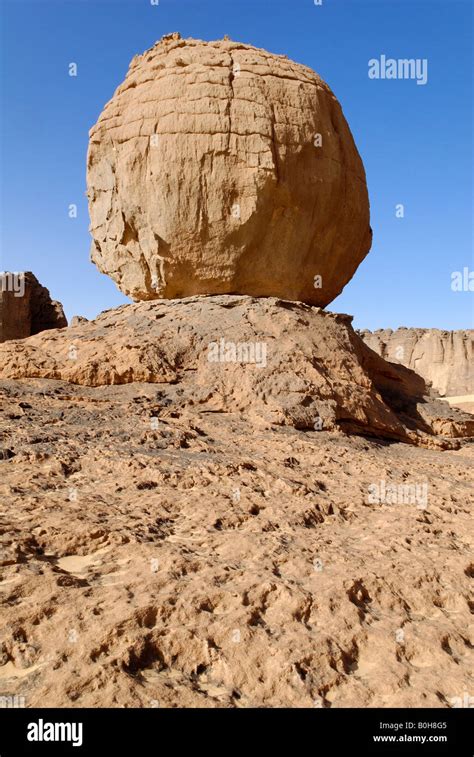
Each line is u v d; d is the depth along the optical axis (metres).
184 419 10.69
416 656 4.96
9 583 5.01
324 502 7.85
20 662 4.24
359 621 5.20
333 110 16.06
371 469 9.91
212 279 14.77
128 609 4.77
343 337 14.58
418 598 5.82
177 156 14.14
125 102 15.27
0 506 6.37
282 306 14.22
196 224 14.34
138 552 5.82
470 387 59.41
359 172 16.67
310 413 11.73
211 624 4.80
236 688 4.31
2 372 11.79
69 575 5.28
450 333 63.44
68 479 7.54
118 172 15.11
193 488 7.73
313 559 6.22
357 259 17.39
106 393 11.45
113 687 4.04
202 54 14.74
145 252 15.17
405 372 19.23
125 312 14.87
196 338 12.95
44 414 9.93
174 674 4.38
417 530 7.55
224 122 14.13
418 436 14.33
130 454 8.39
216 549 6.23
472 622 5.63
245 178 14.10
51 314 28.02
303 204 14.84
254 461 9.02
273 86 14.67
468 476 11.43
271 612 5.17
